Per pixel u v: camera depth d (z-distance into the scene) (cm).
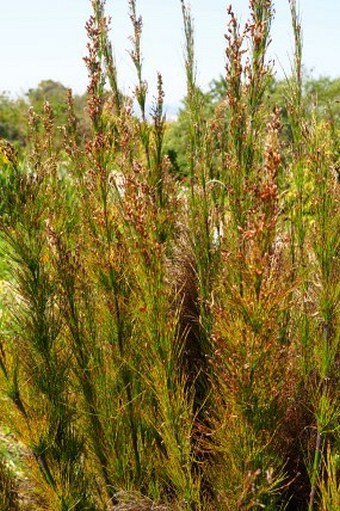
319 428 245
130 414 283
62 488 261
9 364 250
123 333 276
